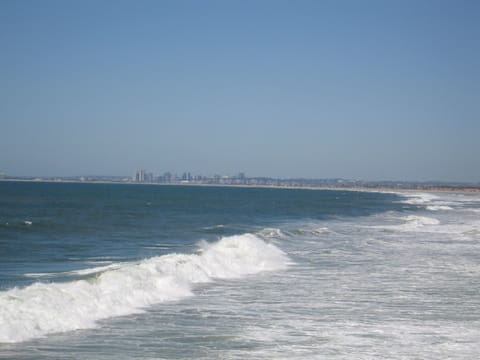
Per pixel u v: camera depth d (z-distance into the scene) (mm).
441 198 139875
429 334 11055
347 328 11438
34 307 10766
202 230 36750
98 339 10188
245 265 19906
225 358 9320
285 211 69062
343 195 175250
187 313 12562
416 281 17578
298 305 13672
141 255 23016
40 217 47312
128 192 160500
